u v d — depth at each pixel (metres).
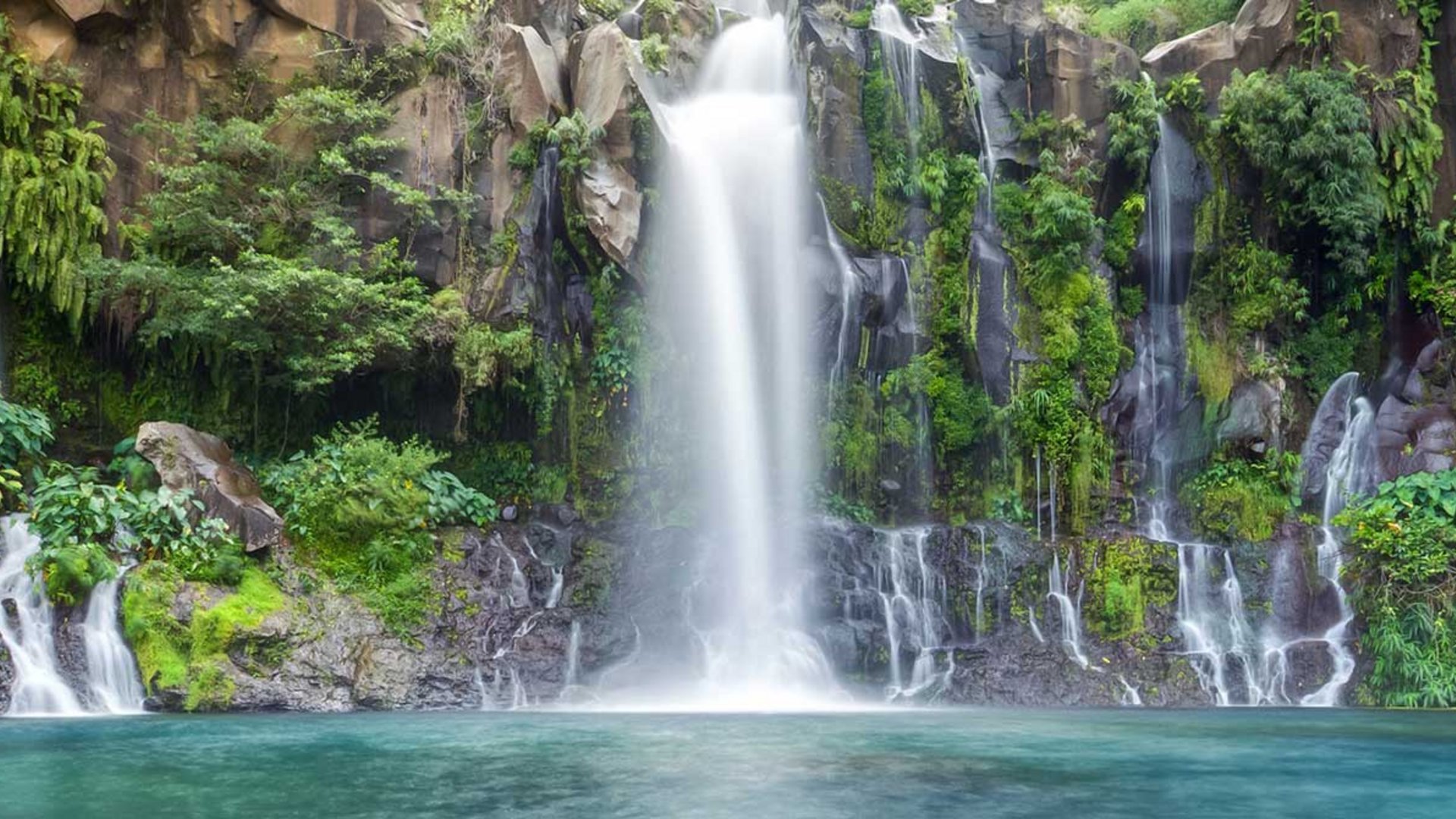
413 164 22.75
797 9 25.22
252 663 16.92
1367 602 21.16
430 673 17.98
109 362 21.88
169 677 16.50
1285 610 21.84
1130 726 15.12
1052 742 12.99
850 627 20.66
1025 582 21.67
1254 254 25.53
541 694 18.55
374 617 18.28
